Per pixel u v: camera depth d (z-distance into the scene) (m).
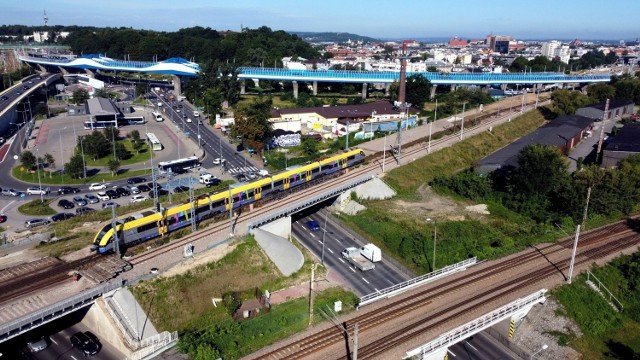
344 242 90.94
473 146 147.38
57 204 102.88
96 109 174.75
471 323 58.78
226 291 69.31
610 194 96.25
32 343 58.94
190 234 79.25
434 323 61.12
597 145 154.25
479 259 80.62
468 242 88.50
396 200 110.06
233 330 60.94
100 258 69.62
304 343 58.06
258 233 79.75
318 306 67.62
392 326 60.94
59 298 59.66
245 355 56.72
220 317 65.00
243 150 145.88
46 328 63.78
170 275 67.06
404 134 156.62
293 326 62.56
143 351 56.03
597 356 62.50
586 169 102.62
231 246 75.69
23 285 62.75
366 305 66.56
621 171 101.06
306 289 73.25
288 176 100.81
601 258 80.31
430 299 66.94
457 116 183.88
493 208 105.75
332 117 175.38
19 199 106.25
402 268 81.69
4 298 59.56
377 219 97.62
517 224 98.25
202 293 67.31
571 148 151.00
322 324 62.53
